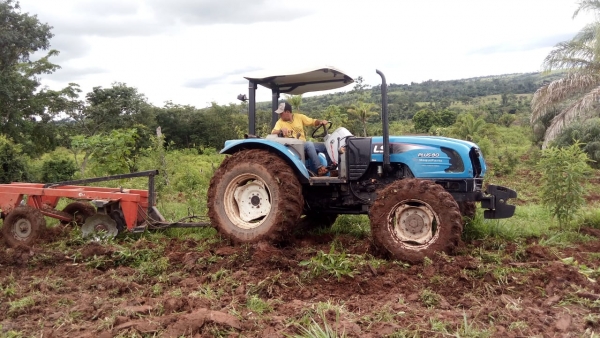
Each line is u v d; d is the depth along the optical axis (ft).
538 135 80.74
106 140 40.19
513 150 77.71
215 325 10.61
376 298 12.75
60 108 80.33
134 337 10.24
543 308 11.86
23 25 74.28
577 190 21.03
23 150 72.38
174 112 143.64
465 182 17.66
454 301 12.58
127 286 13.79
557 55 53.26
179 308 11.93
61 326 11.20
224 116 148.77
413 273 14.84
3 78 67.15
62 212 20.88
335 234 20.67
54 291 13.74
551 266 14.32
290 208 17.65
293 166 18.69
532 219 24.21
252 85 20.25
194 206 26.45
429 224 16.11
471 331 10.16
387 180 18.56
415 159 17.98
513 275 13.99
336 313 10.96
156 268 15.48
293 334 10.34
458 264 14.47
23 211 19.36
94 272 15.66
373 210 16.62
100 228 19.69
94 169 40.93
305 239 19.89
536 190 40.65
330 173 19.66
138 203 19.62
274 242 17.76
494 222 20.75
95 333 10.63
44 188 20.36
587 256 17.04
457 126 94.22
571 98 55.01
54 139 81.35
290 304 12.17
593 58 51.78
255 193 18.72
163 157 36.11
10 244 19.31
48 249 17.90
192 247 18.34
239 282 13.79
